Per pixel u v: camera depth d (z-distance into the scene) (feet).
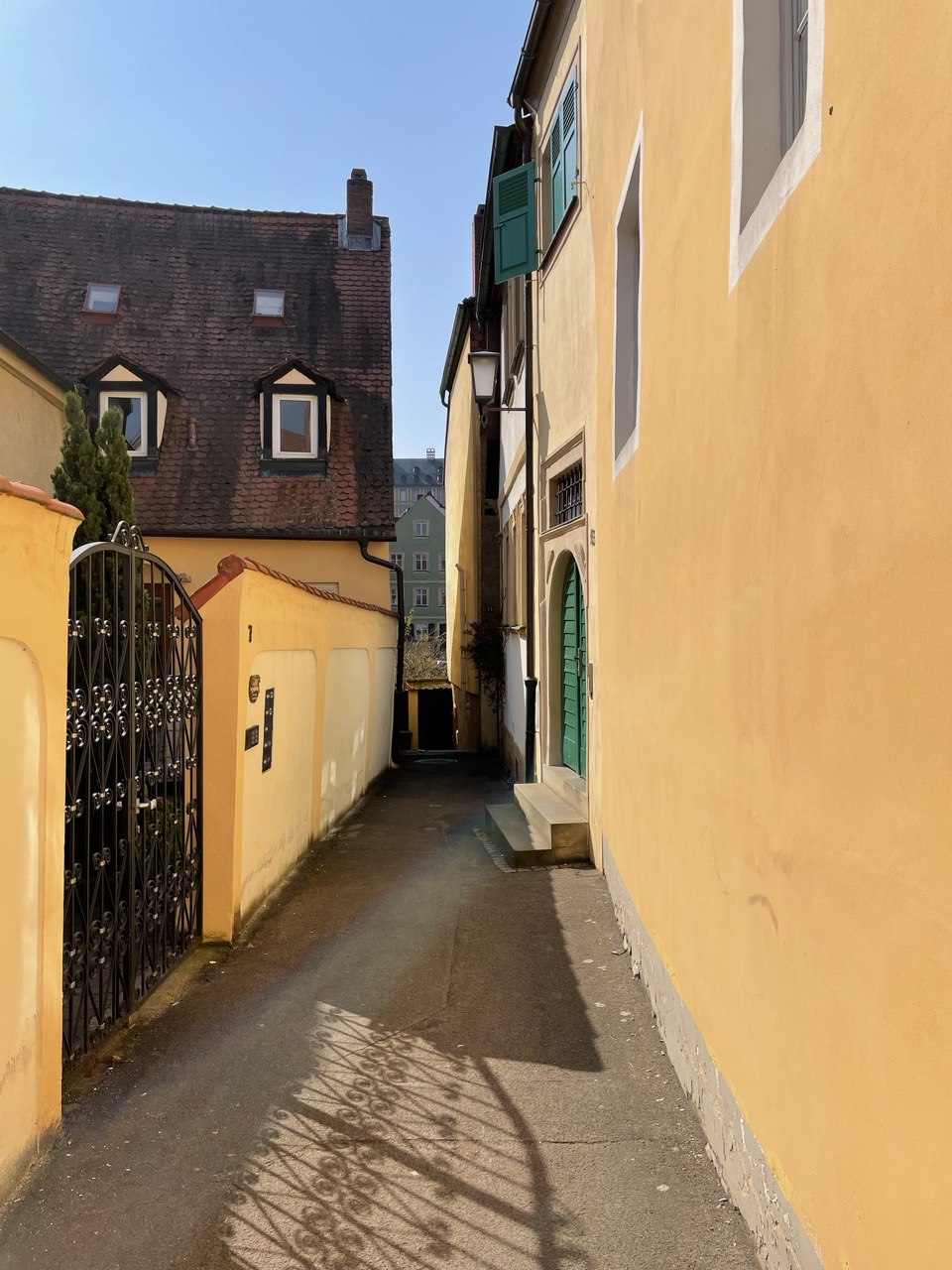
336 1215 9.70
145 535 49.34
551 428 30.60
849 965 6.79
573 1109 11.97
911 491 5.77
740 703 9.68
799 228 7.75
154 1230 9.42
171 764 16.31
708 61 10.97
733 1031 9.98
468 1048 13.74
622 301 19.01
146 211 59.11
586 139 24.64
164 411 52.08
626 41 17.53
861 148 6.48
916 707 5.73
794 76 9.45
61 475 19.70
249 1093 12.28
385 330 57.41
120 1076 12.68
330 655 29.40
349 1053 13.55
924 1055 5.62
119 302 55.26
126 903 14.20
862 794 6.56
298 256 59.47
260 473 51.88
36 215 57.26
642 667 15.98
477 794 39.65
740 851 9.70
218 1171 10.49
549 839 24.81
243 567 18.35
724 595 10.29
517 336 40.47
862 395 6.51
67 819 11.64
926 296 5.53
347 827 30.86
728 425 10.08
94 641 12.71
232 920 18.10
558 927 19.29
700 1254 9.08
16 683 9.75
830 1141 7.14
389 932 19.03
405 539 216.95
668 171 13.29
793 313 7.91
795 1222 7.91
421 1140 11.18
